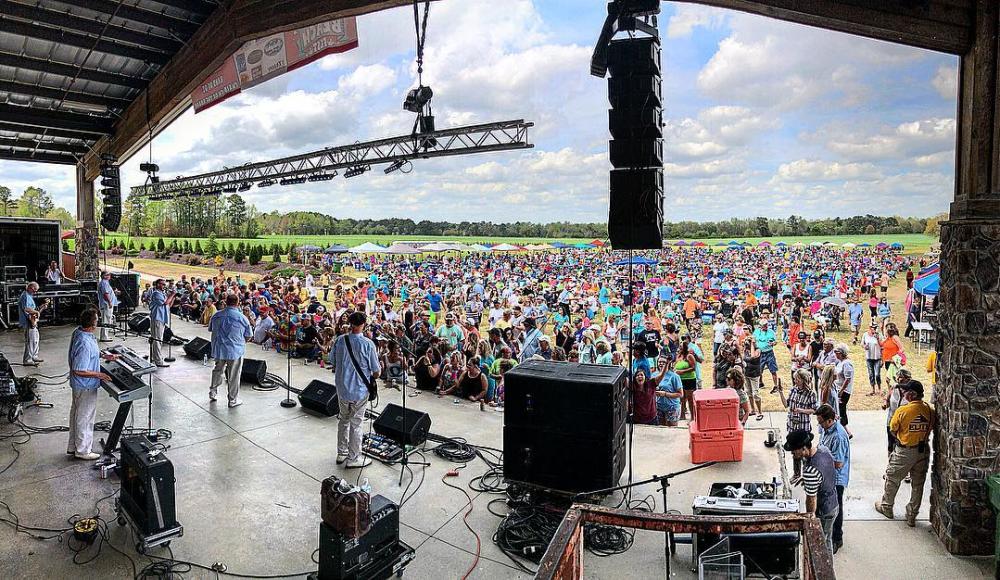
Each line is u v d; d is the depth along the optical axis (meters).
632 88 5.21
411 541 5.29
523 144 12.59
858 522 6.36
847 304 20.97
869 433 9.47
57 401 9.15
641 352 8.41
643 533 5.48
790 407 7.47
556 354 11.09
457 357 10.04
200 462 6.84
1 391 8.00
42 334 15.00
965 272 5.61
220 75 12.29
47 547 4.97
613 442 5.49
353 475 6.57
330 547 4.41
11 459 6.79
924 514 6.53
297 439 7.62
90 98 15.55
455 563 4.96
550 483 5.71
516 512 5.66
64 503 5.73
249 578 4.65
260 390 9.94
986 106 5.48
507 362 9.65
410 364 11.24
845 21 5.51
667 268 45.25
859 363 14.95
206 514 5.62
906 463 6.21
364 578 4.46
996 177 5.50
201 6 10.88
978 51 5.47
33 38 11.52
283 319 13.33
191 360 12.05
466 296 27.92
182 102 14.07
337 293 22.84
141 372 6.68
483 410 9.05
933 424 6.07
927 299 16.67
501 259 62.44
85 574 4.61
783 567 4.71
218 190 22.27
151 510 4.78
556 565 2.54
